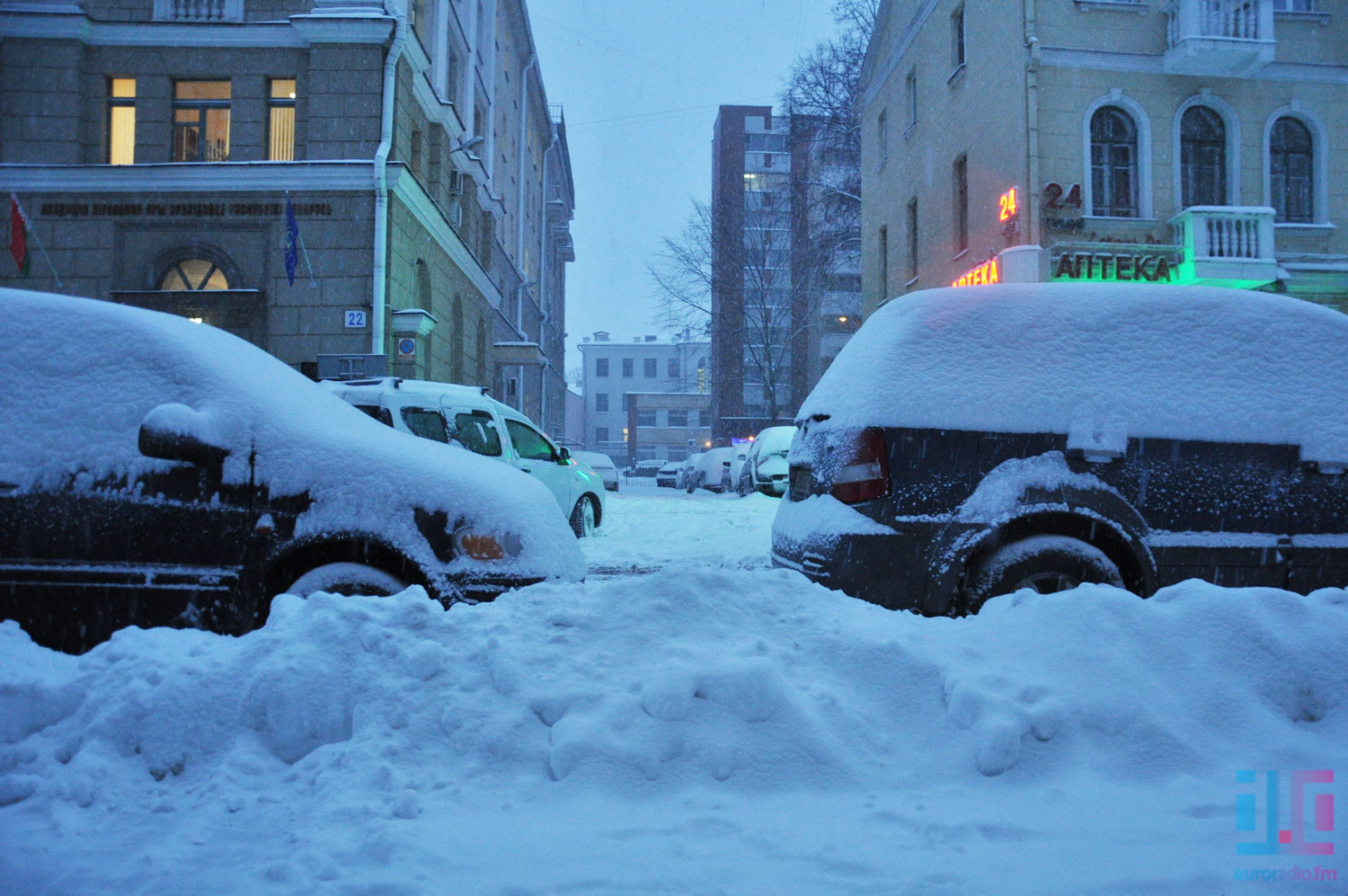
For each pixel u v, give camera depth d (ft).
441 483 13.20
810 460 15.34
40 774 8.41
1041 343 14.38
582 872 6.92
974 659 10.12
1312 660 9.96
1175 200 52.80
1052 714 9.12
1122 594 10.62
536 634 10.12
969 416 13.74
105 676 9.48
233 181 54.34
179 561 12.35
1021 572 13.14
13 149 54.39
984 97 57.31
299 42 55.31
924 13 68.23
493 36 93.09
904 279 72.90
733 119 177.58
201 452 12.22
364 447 13.30
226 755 8.77
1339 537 14.10
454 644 9.86
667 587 10.80
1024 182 51.96
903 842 7.53
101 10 54.75
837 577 13.44
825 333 141.79
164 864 6.98
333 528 12.58
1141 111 52.54
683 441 257.96
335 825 7.55
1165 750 8.93
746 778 8.51
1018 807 8.19
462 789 8.22
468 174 77.30
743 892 6.69
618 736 8.68
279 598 10.80
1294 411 14.37
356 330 54.44
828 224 116.98
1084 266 50.62
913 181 71.05
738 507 50.14
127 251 54.65
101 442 12.57
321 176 54.29
